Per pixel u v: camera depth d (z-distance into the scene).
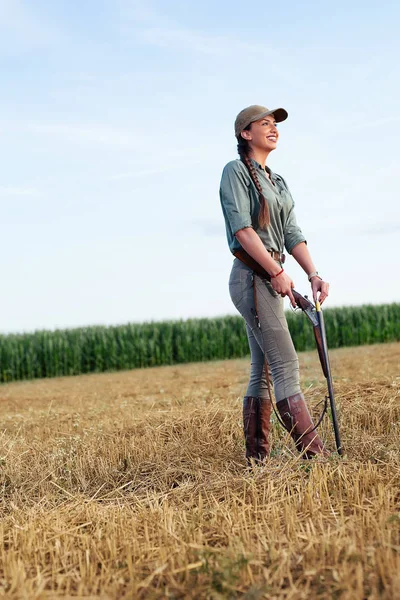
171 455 4.26
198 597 1.97
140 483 3.86
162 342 20.06
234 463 3.91
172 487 3.68
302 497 2.80
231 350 20.44
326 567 2.05
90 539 2.57
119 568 2.25
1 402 10.02
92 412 6.71
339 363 9.95
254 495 2.89
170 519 2.61
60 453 4.52
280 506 2.79
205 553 2.19
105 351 19.61
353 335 21.27
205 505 2.98
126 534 2.57
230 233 3.67
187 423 4.85
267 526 2.50
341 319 21.28
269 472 3.27
